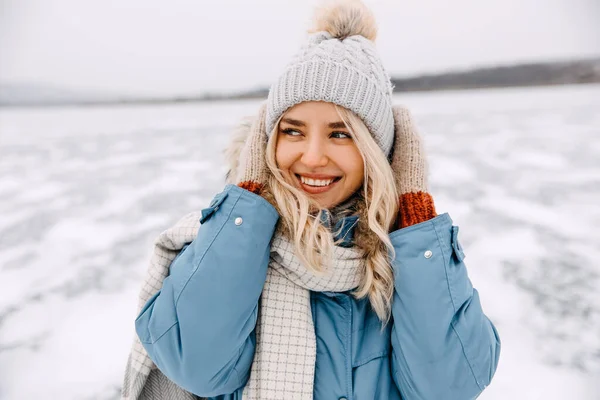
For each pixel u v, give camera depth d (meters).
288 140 0.91
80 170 6.58
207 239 0.87
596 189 4.67
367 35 0.98
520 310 2.42
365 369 0.90
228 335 0.83
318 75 0.86
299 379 0.86
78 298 2.68
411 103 17.08
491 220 3.82
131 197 4.92
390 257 0.90
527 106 14.03
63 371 2.02
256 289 0.86
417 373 0.84
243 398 0.91
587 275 2.78
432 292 0.85
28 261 3.26
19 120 17.38
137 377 1.02
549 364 1.97
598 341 2.12
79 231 3.88
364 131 0.88
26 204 4.81
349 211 0.98
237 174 1.02
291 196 0.90
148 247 3.47
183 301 0.83
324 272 0.88
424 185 0.96
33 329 2.36
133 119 16.03
